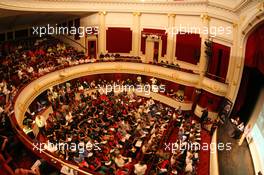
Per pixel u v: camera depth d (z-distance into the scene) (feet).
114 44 69.31
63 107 50.21
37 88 49.80
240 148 40.60
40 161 28.17
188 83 59.88
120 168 35.12
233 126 43.93
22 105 43.19
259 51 40.29
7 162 27.84
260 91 40.01
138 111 52.47
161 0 62.08
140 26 67.10
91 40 68.85
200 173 39.01
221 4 50.42
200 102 56.90
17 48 58.23
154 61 67.00
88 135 41.65
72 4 62.03
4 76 46.24
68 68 58.85
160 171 34.55
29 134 38.11
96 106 52.24
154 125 46.80
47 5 56.70
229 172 35.88
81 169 27.76
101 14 66.39
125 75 66.90
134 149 39.75
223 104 51.21
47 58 59.16
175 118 52.37
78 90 58.70
